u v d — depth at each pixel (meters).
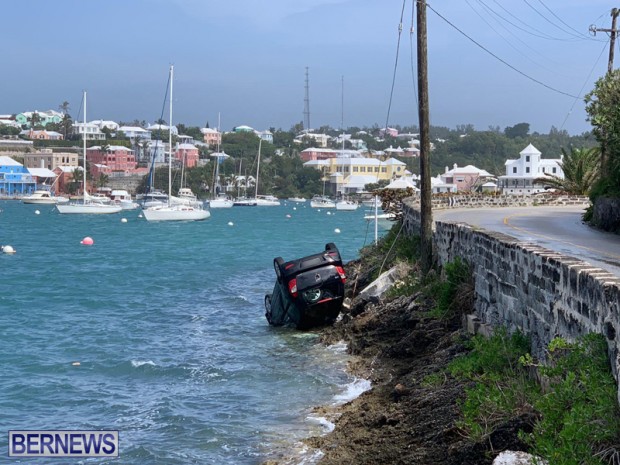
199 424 14.73
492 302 15.03
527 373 11.68
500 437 10.14
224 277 41.25
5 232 91.75
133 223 113.56
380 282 24.20
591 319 9.43
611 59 44.47
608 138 31.14
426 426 11.85
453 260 19.73
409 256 27.09
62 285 38.16
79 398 17.00
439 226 22.56
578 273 9.92
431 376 14.06
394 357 17.89
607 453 8.05
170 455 13.16
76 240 77.12
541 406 9.13
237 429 14.30
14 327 25.75
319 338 22.25
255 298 32.59
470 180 155.88
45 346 22.55
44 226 106.31
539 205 52.88
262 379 17.91
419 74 24.19
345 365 18.61
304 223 118.69
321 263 23.16
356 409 14.38
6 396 17.20
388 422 12.77
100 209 139.50
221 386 17.50
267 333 23.80
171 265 48.88
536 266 11.87
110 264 50.03
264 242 72.44
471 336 15.79
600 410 8.30
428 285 21.30
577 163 57.28
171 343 22.73
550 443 8.57
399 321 20.06
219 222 118.62
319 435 13.55
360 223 118.69
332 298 23.08
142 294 34.44
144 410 15.89
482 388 11.18
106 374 19.14
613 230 28.94
